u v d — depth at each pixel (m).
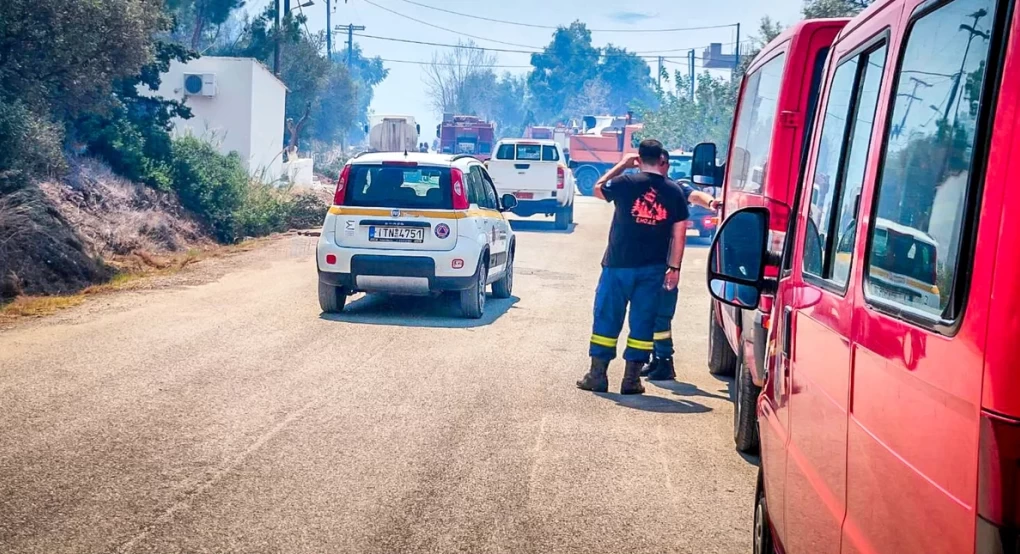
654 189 8.48
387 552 4.86
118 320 11.21
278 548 4.86
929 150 2.36
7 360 8.96
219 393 8.01
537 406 8.00
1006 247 1.85
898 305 2.38
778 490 3.92
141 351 9.53
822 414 3.12
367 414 7.52
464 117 54.38
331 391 8.21
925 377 2.12
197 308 12.24
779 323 4.13
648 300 8.53
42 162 16.33
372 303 13.36
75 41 16.11
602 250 21.28
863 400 2.60
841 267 3.12
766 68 7.50
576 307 13.52
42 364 8.81
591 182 48.00
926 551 2.07
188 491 5.66
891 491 2.31
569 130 56.50
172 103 22.75
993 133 1.97
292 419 7.30
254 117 31.50
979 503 1.85
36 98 16.25
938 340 2.07
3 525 5.04
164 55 22.12
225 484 5.80
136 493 5.59
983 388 1.85
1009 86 1.93
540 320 12.35
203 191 21.16
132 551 4.77
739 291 6.91
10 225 13.50
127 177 19.77
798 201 4.21
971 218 2.02
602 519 5.44
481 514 5.45
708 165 9.52
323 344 10.23
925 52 2.53
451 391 8.38
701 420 7.74
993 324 1.85
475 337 11.00
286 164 34.12
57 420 7.03
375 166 12.12
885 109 2.83
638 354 8.55
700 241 24.94
